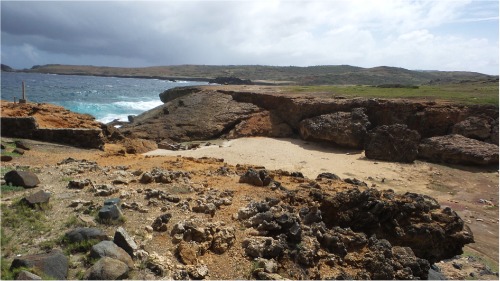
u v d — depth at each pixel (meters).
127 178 13.33
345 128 38.72
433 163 33.62
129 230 9.27
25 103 29.25
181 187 12.57
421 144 35.47
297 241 9.86
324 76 160.75
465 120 37.38
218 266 8.60
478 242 18.30
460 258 16.69
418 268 10.20
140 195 11.57
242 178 13.75
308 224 11.01
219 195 12.00
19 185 11.57
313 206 11.49
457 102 40.34
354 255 10.32
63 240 8.43
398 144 34.09
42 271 6.98
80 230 8.58
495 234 19.27
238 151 35.00
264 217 10.30
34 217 9.41
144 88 136.25
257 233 9.89
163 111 49.12
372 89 59.22
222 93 54.12
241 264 8.77
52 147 20.72
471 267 15.83
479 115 37.69
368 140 36.12
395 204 12.89
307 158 33.88
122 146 29.56
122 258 7.76
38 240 8.48
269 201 11.59
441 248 13.16
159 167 16.20
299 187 13.50
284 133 44.06
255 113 47.31
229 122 45.72
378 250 10.45
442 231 12.91
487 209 22.89
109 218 9.51
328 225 12.11
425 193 25.34
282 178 15.12
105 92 105.12
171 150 34.72
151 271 7.86
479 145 33.44
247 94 51.41
